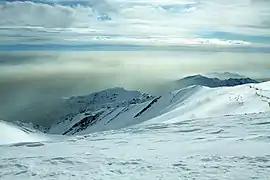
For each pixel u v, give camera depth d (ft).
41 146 93.45
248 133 97.14
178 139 95.14
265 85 284.41
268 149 72.90
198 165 62.34
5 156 79.36
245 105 251.60
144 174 58.03
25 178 58.29
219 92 300.81
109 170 61.72
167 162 66.28
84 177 57.36
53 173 60.54
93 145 92.22
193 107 284.20
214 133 102.94
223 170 57.98
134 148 84.58
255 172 56.13
